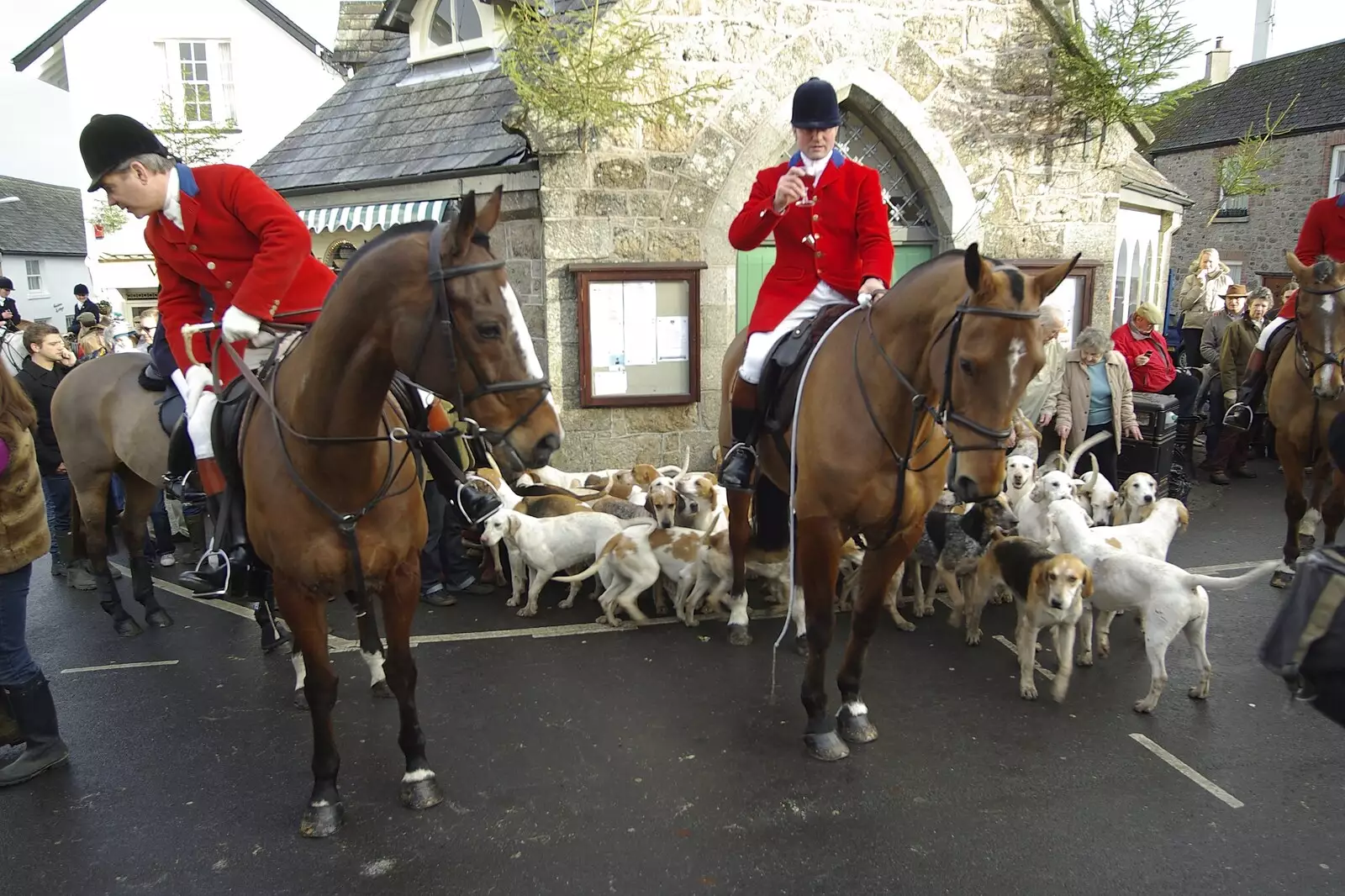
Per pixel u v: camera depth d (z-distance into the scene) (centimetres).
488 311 248
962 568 501
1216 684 438
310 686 317
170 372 450
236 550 330
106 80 1551
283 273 304
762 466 410
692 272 750
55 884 301
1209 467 887
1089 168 838
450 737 392
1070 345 862
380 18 996
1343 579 226
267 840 322
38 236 3125
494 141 801
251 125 1595
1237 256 2206
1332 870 297
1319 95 2066
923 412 321
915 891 289
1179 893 287
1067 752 373
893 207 834
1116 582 427
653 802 340
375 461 294
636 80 700
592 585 603
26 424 348
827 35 755
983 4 789
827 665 461
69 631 537
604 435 766
